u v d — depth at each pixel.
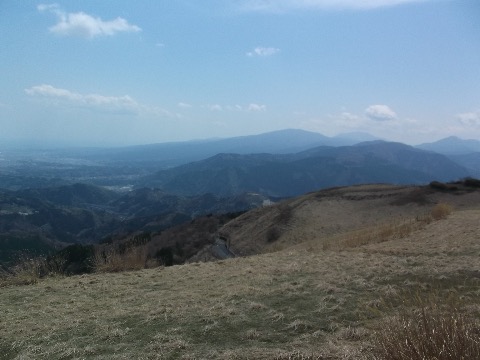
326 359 4.81
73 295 9.17
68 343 5.82
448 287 7.50
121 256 14.43
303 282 8.49
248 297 7.61
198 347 5.42
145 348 5.45
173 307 7.27
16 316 7.50
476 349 3.62
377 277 8.47
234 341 5.61
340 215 40.50
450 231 15.93
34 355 5.52
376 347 4.28
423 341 3.72
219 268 11.91
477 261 9.55
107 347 5.60
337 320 6.20
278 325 6.14
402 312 4.77
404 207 38.91
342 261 10.94
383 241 15.91
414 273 8.46
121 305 7.87
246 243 40.22
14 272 11.55
